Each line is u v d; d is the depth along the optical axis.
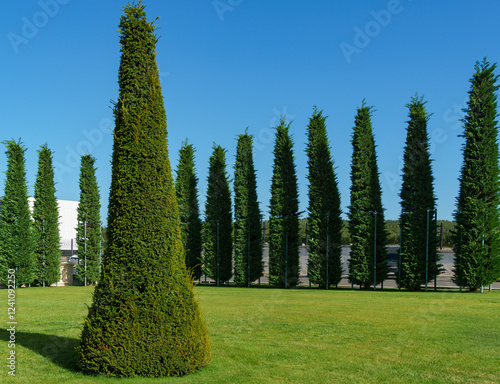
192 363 5.94
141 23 6.43
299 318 10.50
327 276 21.97
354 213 21.69
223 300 14.78
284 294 17.44
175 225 6.21
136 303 5.77
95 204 25.92
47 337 8.32
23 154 23.47
